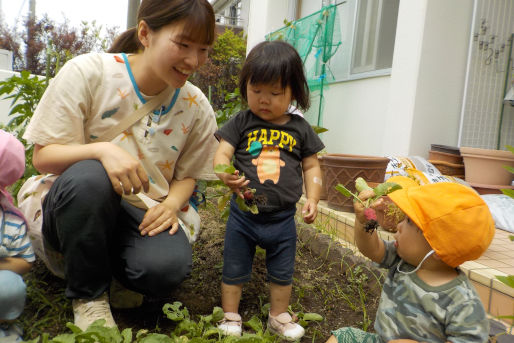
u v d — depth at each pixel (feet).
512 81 12.92
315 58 16.40
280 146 6.16
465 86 12.62
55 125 5.34
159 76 5.29
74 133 5.46
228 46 26.68
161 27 4.99
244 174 6.15
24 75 9.40
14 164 5.01
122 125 5.69
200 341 5.01
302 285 7.72
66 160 5.34
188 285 7.32
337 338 5.17
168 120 5.89
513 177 11.84
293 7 23.03
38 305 6.01
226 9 48.88
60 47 28.89
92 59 5.52
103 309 5.39
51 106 5.35
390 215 8.41
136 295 6.34
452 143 12.98
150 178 5.99
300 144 6.41
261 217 5.96
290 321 5.98
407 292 4.65
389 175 11.05
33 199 5.96
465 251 4.18
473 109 12.79
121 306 6.33
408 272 4.71
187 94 6.07
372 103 15.46
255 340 5.06
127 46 6.15
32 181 6.32
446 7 12.14
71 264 5.16
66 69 5.41
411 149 12.56
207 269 7.96
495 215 10.02
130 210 5.73
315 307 7.03
